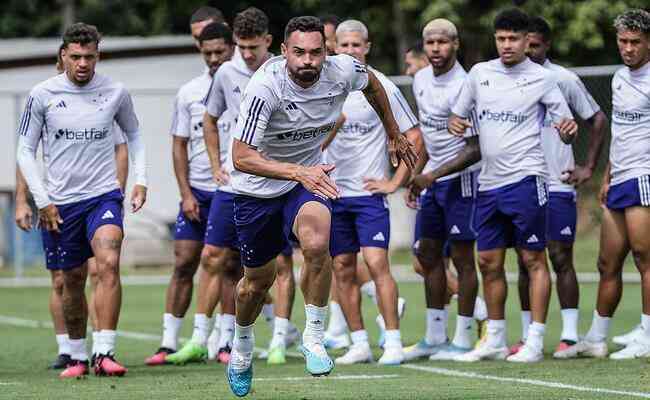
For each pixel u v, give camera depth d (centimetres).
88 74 2500
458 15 7462
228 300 2850
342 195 2741
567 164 2903
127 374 2541
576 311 2839
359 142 2738
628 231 2686
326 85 1961
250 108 1914
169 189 6819
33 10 9538
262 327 3859
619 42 2659
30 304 5022
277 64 1934
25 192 2664
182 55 7125
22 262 6681
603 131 2789
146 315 4391
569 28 7000
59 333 2784
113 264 2472
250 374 2041
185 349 2794
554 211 2870
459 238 2788
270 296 3109
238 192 2008
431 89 2850
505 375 2394
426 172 2878
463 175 2780
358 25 2755
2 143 6925
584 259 5716
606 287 2745
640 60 2648
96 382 2364
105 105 2528
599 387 2150
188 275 2895
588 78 4831
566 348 2777
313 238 1912
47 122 2516
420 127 2884
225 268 2845
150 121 6906
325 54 1928
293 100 1938
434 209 2853
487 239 2700
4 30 9412
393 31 8056
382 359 2695
